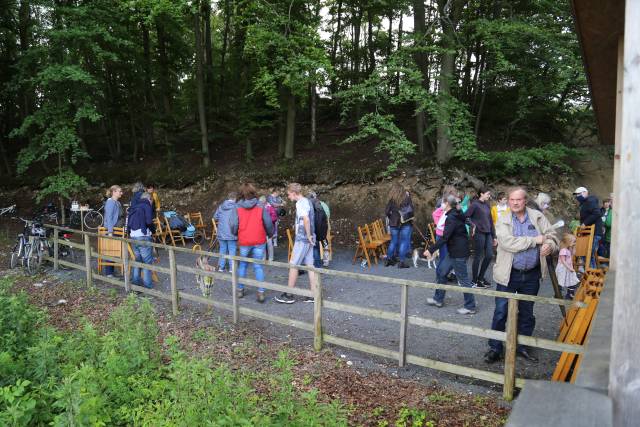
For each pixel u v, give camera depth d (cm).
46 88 1509
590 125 1562
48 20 1661
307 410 329
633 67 148
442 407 425
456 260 702
